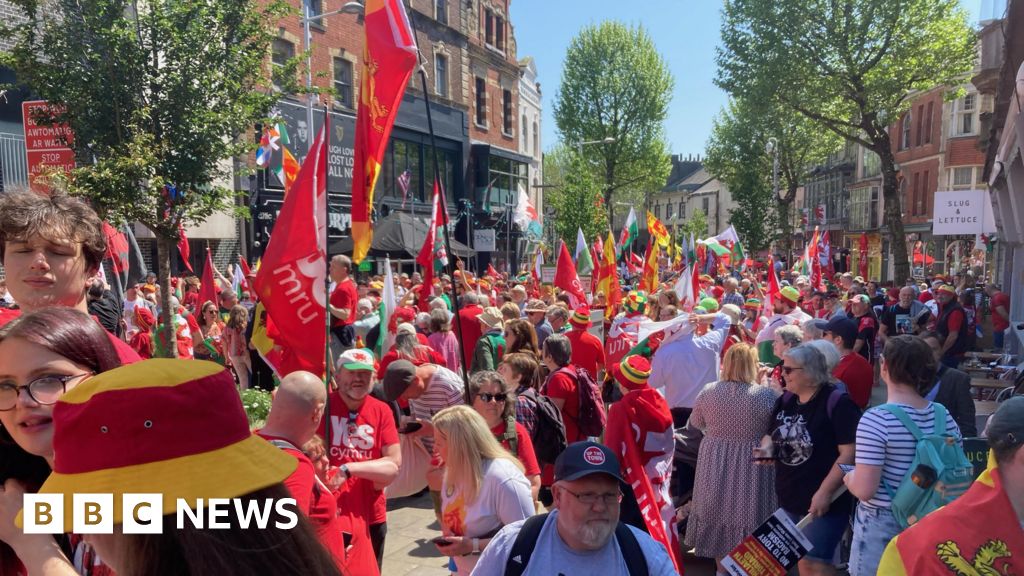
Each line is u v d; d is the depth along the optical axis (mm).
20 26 8336
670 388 6188
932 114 37906
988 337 14430
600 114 44469
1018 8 7109
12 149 12961
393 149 26125
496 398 4109
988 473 1957
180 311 10398
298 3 20500
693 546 5109
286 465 1201
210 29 9016
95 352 1637
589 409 5387
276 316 3953
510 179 35562
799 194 66375
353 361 3826
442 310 8258
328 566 1206
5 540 1479
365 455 3803
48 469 1562
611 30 43719
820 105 22016
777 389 6203
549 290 15273
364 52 4688
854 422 3988
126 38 8289
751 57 21547
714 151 48562
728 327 8391
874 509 3264
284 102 19359
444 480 3385
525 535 2510
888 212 21422
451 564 3725
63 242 2348
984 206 15242
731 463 4660
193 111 8625
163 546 1044
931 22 19938
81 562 1580
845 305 14320
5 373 1525
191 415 1090
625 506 4316
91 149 8422
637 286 16422
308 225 3924
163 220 8586
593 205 33250
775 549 3377
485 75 32969
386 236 17641
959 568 1866
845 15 20312
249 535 1090
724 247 23578
